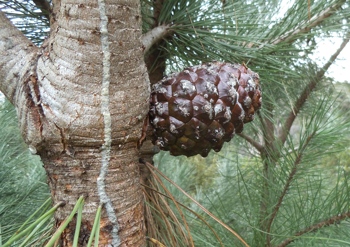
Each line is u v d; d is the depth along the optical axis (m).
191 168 0.94
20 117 0.25
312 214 0.48
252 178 0.62
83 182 0.25
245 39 0.42
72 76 0.23
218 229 0.57
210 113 0.28
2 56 0.26
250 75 0.31
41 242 0.31
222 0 0.43
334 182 0.62
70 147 0.25
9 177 0.59
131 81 0.24
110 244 0.26
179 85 0.28
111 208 0.26
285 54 0.51
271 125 0.63
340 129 0.45
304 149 0.47
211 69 0.29
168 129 0.29
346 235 0.45
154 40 0.40
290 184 0.50
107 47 0.22
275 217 0.53
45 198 0.60
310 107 0.68
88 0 0.22
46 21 0.44
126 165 0.26
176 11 0.41
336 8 0.49
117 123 0.24
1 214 0.53
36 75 0.24
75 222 0.25
